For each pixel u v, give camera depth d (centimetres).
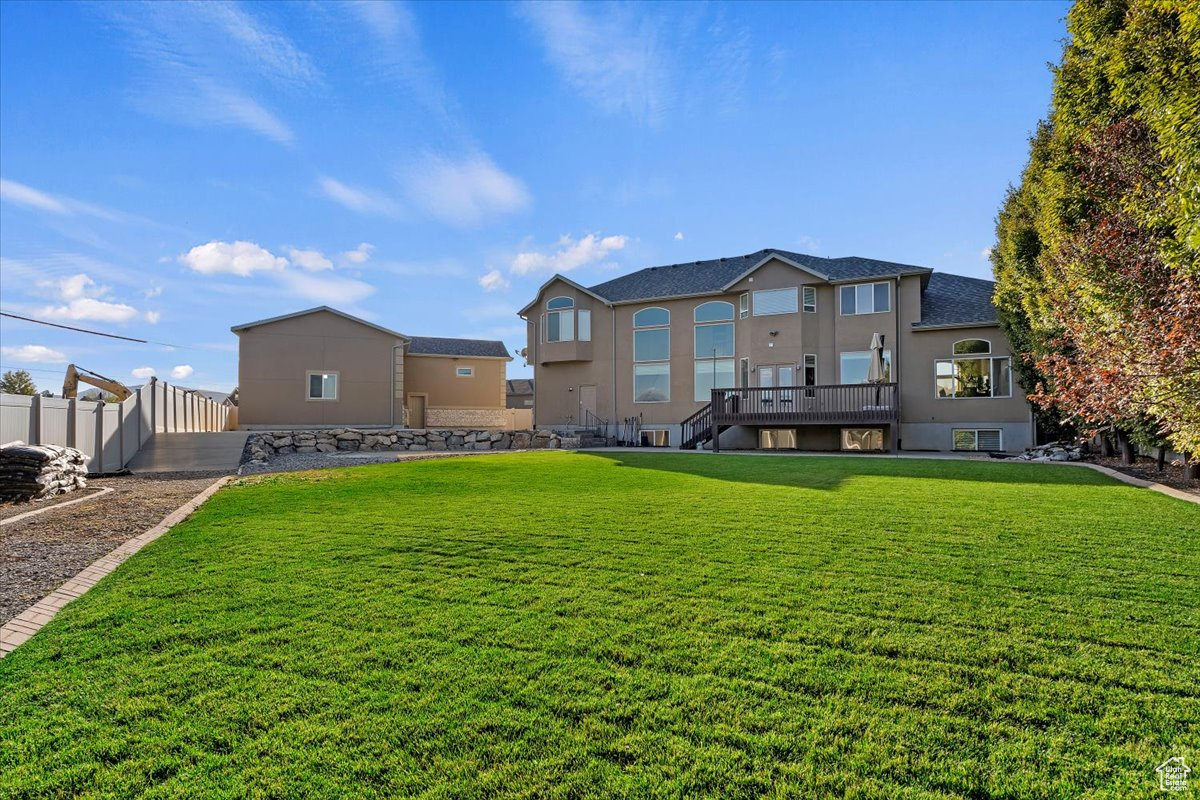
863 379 2062
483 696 272
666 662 303
